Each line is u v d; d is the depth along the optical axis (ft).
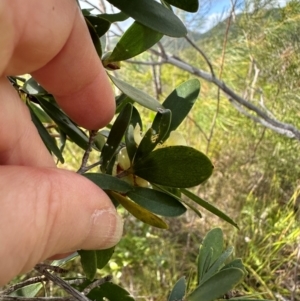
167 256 1.08
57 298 0.32
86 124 0.37
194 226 1.17
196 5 0.28
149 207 0.31
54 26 0.26
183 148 0.29
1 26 0.24
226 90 1.03
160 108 0.33
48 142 0.41
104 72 0.34
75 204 0.26
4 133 0.31
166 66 1.73
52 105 0.40
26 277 0.86
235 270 0.31
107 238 0.29
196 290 0.32
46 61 0.28
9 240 0.22
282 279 0.94
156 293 1.00
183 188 0.32
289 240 0.96
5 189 0.23
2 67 0.26
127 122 0.32
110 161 0.34
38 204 0.23
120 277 1.07
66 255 0.34
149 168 0.31
